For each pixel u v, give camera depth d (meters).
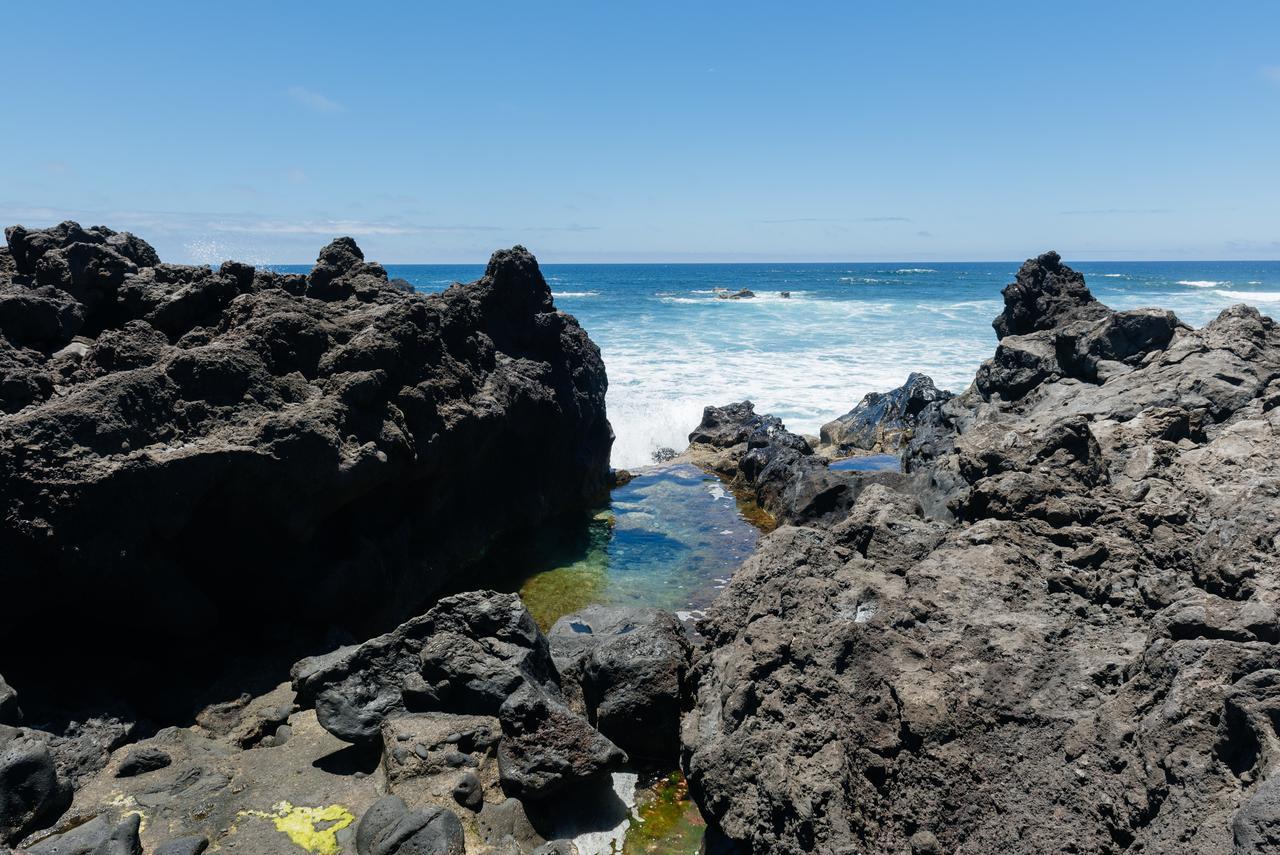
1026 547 9.63
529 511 19.12
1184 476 10.95
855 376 36.00
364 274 18.41
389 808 8.42
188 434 11.60
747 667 9.09
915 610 8.89
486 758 9.52
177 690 11.05
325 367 13.95
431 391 15.11
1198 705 6.49
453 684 10.17
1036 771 7.12
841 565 10.68
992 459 11.86
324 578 12.61
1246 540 8.33
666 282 138.50
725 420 26.95
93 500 10.20
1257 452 11.02
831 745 7.99
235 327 14.04
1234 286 106.75
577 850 8.66
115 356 12.98
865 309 69.75
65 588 10.29
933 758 7.45
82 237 17.38
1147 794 6.36
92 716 9.98
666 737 10.54
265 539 12.19
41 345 14.05
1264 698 6.04
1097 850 6.44
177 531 10.98
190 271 16.59
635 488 22.91
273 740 10.21
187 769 9.43
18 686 10.17
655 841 9.01
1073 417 11.80
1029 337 20.88
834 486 18.11
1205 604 7.43
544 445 19.47
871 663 8.52
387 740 9.56
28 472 9.98
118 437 10.77
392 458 13.73
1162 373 15.27
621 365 38.38
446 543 16.27
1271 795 5.19
